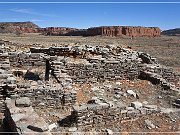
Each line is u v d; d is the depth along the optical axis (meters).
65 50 20.86
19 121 9.66
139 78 19.84
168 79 20.53
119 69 19.19
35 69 19.27
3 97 12.97
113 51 23.55
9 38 77.25
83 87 17.27
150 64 21.42
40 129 9.12
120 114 11.90
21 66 19.22
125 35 141.50
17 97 12.90
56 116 12.45
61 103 13.55
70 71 17.98
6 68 16.14
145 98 16.20
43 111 12.95
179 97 16.36
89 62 18.83
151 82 18.84
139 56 23.47
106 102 12.52
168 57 53.47
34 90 13.14
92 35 145.62
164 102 15.74
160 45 84.12
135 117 12.22
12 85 12.88
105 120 11.62
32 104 13.14
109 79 19.00
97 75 18.62
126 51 23.95
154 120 12.33
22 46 26.94
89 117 11.27
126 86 17.95
